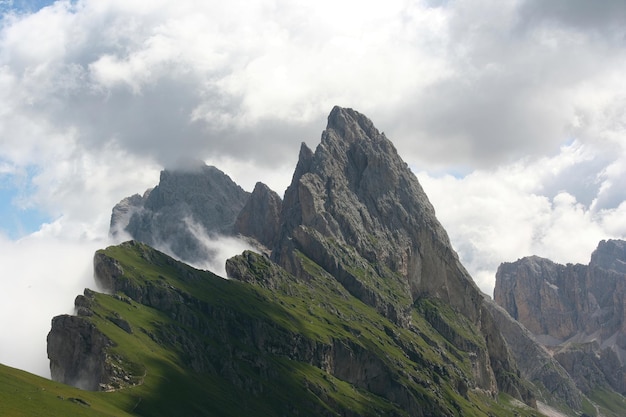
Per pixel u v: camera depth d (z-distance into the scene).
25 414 187.62
